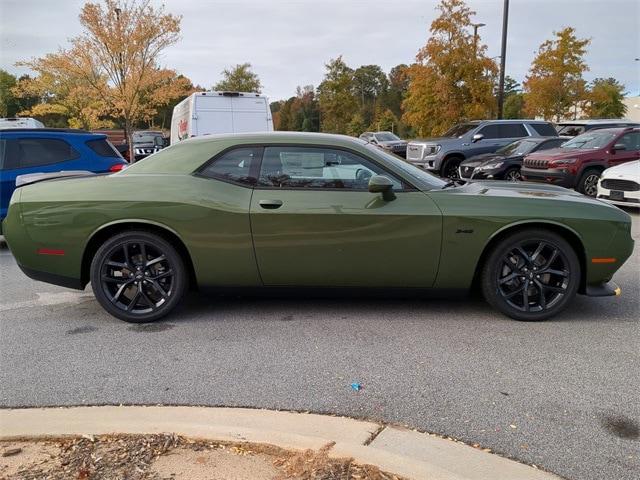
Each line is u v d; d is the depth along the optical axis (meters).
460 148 15.76
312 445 2.59
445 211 4.32
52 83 21.89
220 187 4.44
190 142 4.70
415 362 3.71
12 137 7.99
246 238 4.38
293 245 4.38
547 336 4.17
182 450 2.57
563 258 4.41
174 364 3.72
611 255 4.39
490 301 4.50
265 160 4.52
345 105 41.09
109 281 4.54
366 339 4.12
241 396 3.24
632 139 11.66
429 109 23.70
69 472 2.40
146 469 2.42
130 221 4.39
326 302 5.02
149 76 17.00
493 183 5.19
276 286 4.54
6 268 6.75
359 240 4.35
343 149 4.51
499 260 4.42
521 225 4.38
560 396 3.22
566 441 2.76
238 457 2.51
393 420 2.95
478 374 3.52
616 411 3.05
